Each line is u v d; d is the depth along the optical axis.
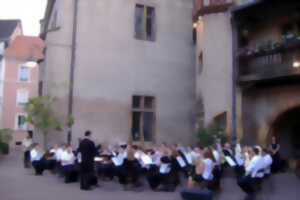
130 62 14.73
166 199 7.41
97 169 10.54
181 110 15.32
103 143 13.69
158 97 15.02
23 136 32.88
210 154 7.41
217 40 13.48
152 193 8.11
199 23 14.82
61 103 13.39
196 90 15.55
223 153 9.47
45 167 11.18
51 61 13.78
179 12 16.12
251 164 7.52
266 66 11.33
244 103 12.55
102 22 14.51
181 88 15.51
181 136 15.10
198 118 14.89
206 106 13.52
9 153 22.06
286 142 13.82
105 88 14.13
